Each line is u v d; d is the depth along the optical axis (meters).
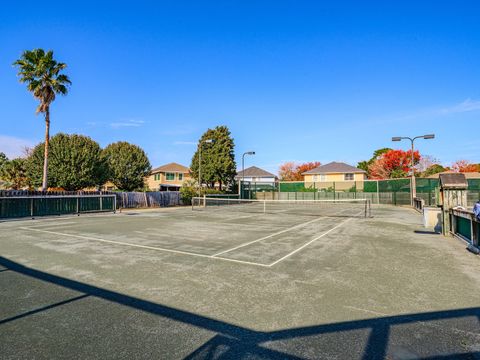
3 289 5.15
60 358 3.07
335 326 3.80
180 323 3.88
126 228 13.31
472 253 8.20
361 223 15.85
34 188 31.91
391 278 5.85
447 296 4.87
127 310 4.29
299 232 12.34
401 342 3.41
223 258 7.50
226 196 37.62
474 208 8.39
